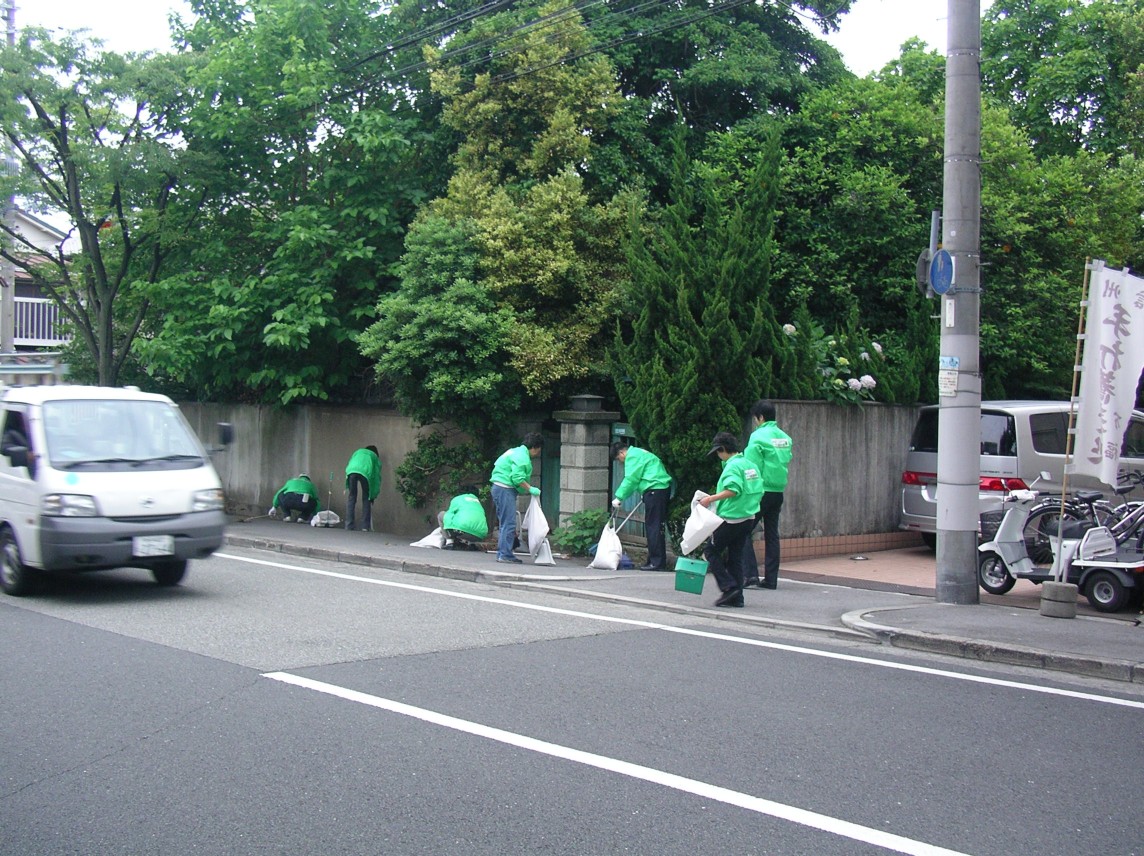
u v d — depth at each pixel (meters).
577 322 15.18
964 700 7.05
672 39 18.02
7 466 10.52
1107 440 9.86
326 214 17.45
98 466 10.21
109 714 6.36
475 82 16.59
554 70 16.28
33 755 5.62
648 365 13.49
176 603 10.21
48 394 10.72
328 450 19.14
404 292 15.65
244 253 19.22
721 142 16.75
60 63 18.17
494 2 18.20
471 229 15.33
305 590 11.23
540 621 9.62
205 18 19.86
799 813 4.92
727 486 9.97
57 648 8.11
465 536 15.02
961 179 10.16
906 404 15.35
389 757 5.62
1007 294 16.75
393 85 18.59
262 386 19.39
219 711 6.42
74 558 9.80
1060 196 17.64
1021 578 10.94
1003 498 12.79
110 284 20.92
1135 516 10.17
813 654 8.43
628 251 14.18
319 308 16.56
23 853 4.39
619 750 5.79
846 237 16.16
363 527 17.83
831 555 14.29
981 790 5.29
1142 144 21.66
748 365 13.17
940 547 10.38
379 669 7.55
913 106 17.30
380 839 4.55
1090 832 4.77
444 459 16.00
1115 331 9.85
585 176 16.91
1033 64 22.70
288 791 5.11
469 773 5.39
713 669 7.79
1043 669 8.09
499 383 15.00
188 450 10.91
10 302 25.08
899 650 8.75
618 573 12.74
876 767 5.61
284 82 17.44
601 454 14.77
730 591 10.23
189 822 4.73
